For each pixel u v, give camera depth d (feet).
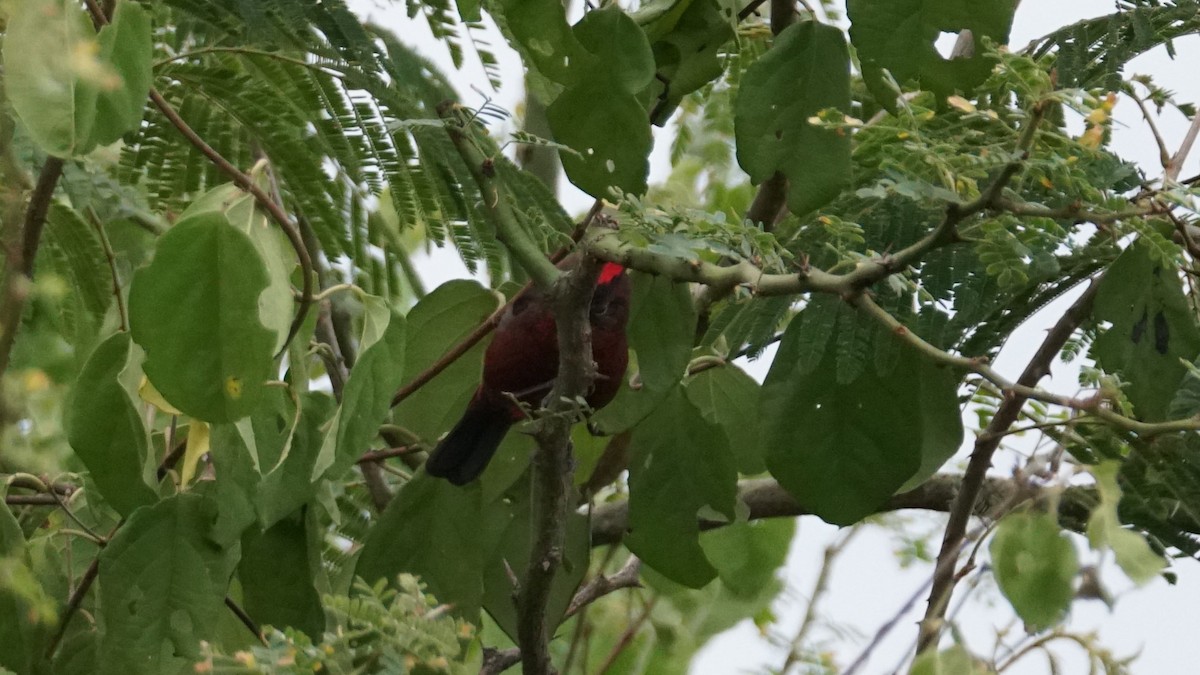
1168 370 17.75
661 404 21.16
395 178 20.33
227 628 19.71
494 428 21.88
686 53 19.74
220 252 14.15
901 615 16.01
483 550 21.13
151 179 21.57
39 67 12.70
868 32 15.87
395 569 20.84
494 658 21.34
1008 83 14.21
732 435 22.66
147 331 14.19
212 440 17.47
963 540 16.66
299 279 20.03
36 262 21.12
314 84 20.11
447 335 22.34
